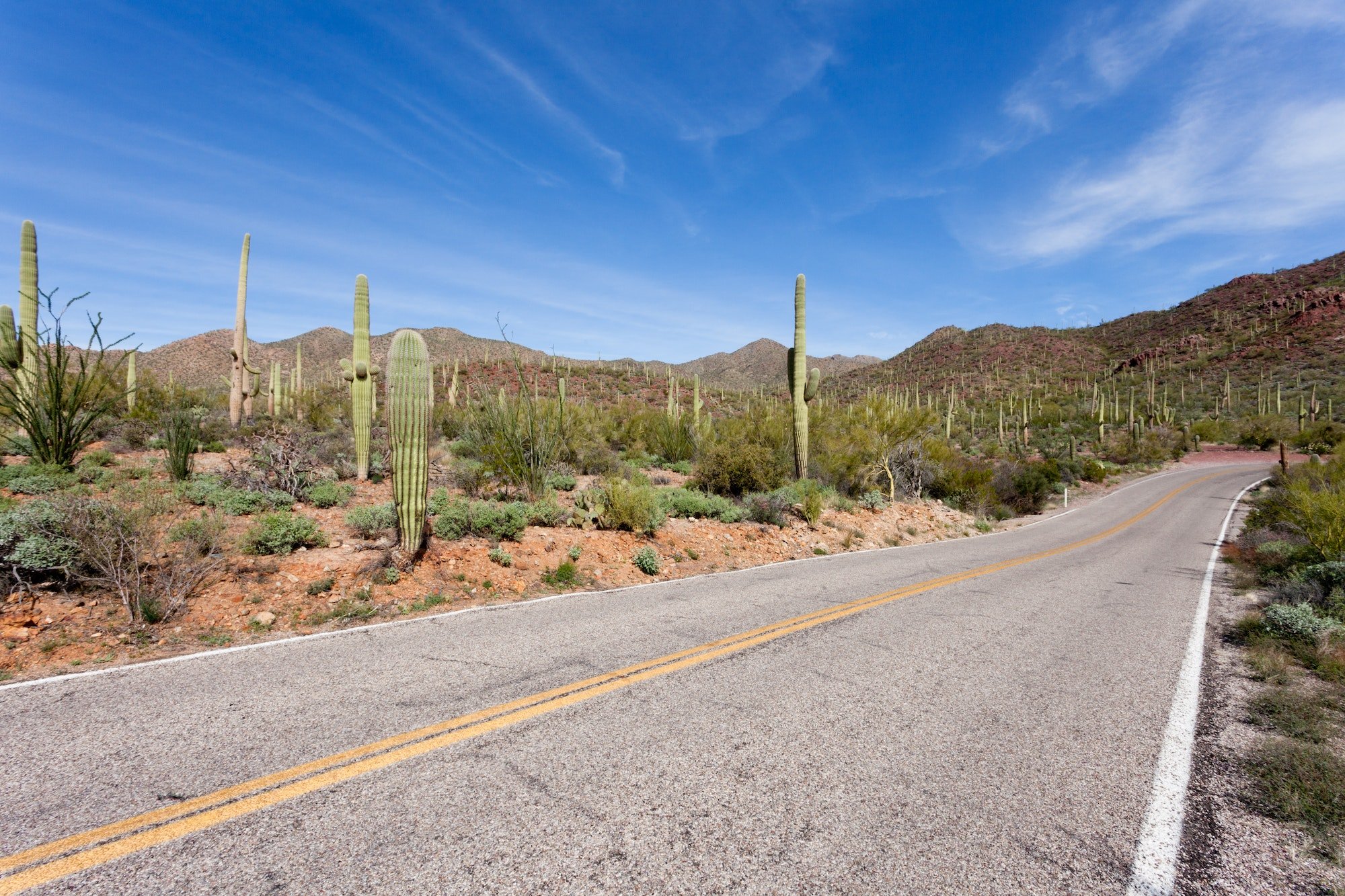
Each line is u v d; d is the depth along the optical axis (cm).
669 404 2902
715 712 414
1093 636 664
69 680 440
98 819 275
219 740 354
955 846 276
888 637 619
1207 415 7144
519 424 1288
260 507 966
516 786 313
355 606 642
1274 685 517
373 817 283
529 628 606
